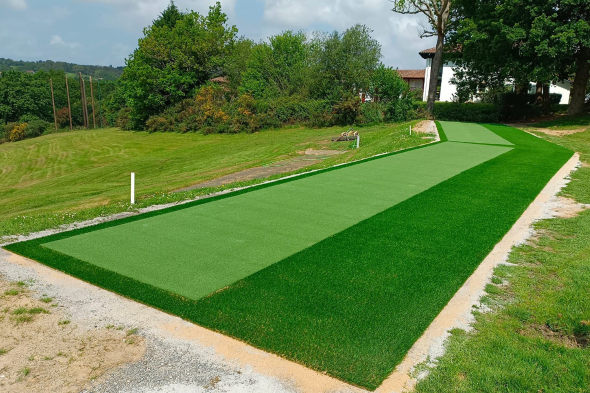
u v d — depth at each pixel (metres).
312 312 4.84
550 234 7.40
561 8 24.75
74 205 12.41
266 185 11.19
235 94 41.66
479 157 15.09
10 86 68.88
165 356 4.08
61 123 70.19
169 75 41.22
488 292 5.32
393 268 6.04
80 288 5.48
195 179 16.59
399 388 3.63
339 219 8.31
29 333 4.47
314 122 35.03
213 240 7.18
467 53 30.92
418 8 33.38
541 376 3.70
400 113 33.91
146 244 7.01
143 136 38.94
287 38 43.91
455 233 7.48
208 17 44.59
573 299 5.02
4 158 32.47
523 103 33.25
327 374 3.82
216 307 4.95
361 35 36.19
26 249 6.80
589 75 31.14
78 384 3.70
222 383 3.70
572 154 15.70
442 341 4.29
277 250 6.71
